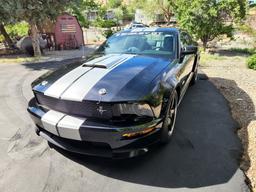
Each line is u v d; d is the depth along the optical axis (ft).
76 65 10.74
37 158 9.57
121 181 8.25
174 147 10.11
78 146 8.59
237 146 10.16
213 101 15.51
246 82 20.35
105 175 8.55
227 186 7.90
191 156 9.50
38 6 33.76
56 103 8.45
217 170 8.68
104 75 8.93
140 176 8.46
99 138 7.79
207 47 45.11
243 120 12.72
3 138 11.15
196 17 38.17
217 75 23.04
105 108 7.68
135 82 8.42
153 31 13.46
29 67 29.84
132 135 7.66
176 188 7.87
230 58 34.24
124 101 7.53
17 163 9.27
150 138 8.16
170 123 10.30
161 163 9.11
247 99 15.99
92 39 71.36
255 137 10.88
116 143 7.77
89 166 9.05
